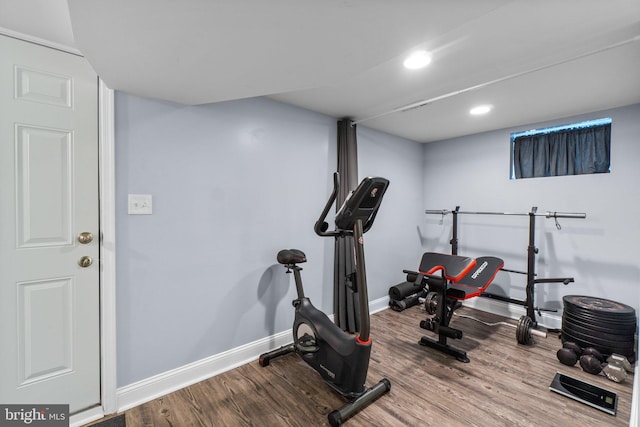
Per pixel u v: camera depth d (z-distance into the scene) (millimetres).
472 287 2693
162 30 1091
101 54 1271
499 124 3176
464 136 3713
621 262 2621
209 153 2066
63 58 1538
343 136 2949
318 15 1014
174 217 1910
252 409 1729
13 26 1387
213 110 2086
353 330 2840
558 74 1981
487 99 2438
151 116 1814
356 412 1702
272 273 2441
